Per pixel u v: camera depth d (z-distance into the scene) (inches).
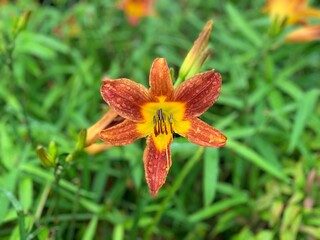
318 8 19.9
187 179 14.2
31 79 17.0
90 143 9.6
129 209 14.2
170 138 8.7
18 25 11.8
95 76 16.0
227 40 16.2
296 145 13.5
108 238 12.8
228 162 14.5
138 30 18.3
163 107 8.8
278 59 16.3
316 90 13.4
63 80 16.7
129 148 13.4
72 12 16.9
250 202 13.4
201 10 19.6
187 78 9.2
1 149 13.2
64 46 15.2
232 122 14.7
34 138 13.7
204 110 8.7
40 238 10.6
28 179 11.9
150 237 13.4
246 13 18.5
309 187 12.6
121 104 8.4
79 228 13.3
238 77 15.0
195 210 14.1
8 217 11.2
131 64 16.5
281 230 12.2
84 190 12.5
